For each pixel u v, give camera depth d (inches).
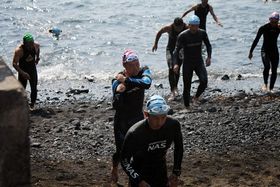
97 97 607.8
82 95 616.7
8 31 930.7
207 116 493.0
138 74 306.5
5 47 834.8
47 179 361.4
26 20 1010.7
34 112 528.7
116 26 973.8
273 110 502.3
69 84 669.9
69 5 1134.4
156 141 242.4
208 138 441.4
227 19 1015.0
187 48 510.3
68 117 514.9
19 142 168.4
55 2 1160.8
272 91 609.0
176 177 256.4
